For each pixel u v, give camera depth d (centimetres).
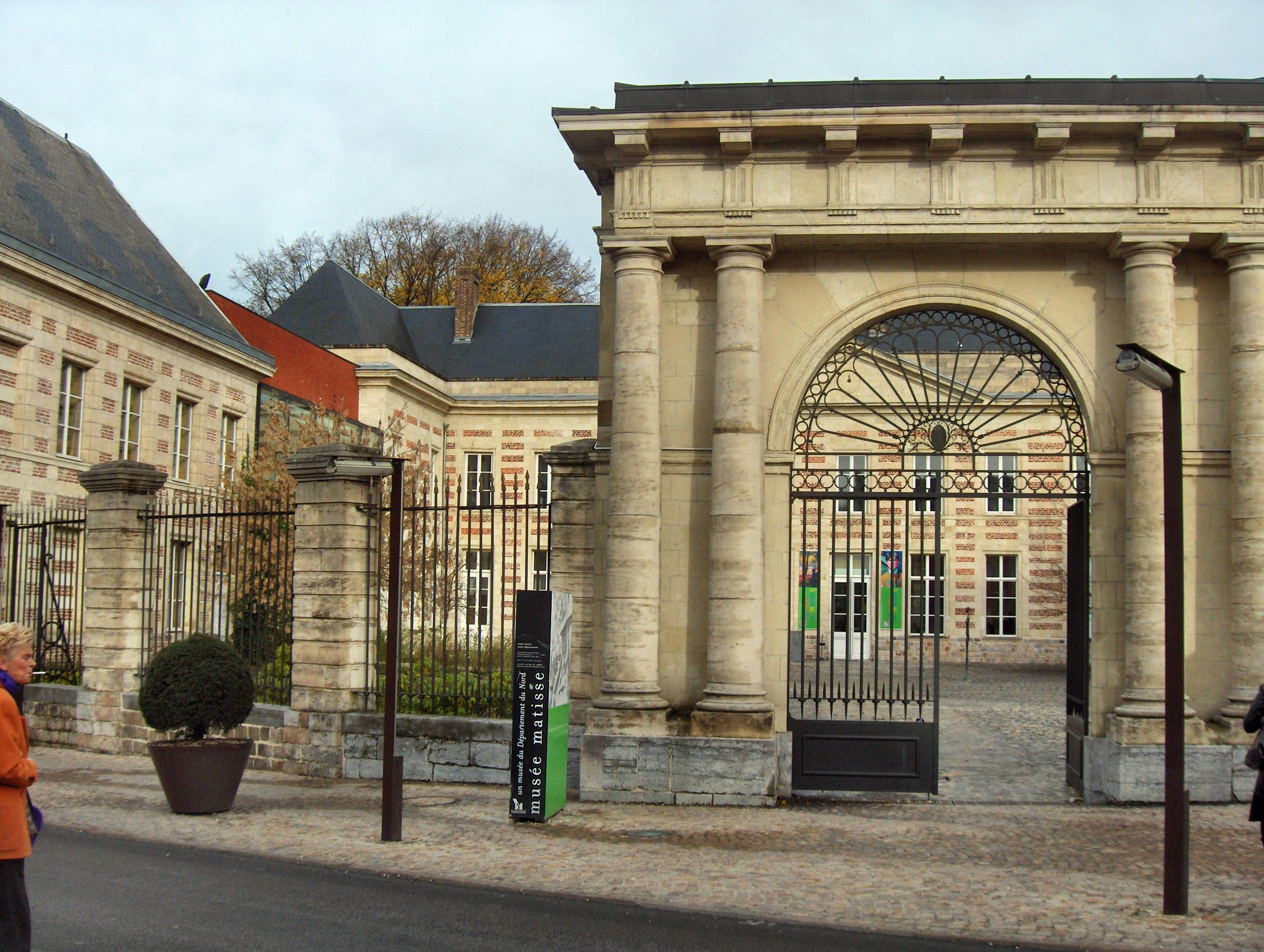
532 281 4572
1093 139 1212
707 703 1191
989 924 723
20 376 1986
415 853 912
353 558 1327
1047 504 3303
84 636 1518
